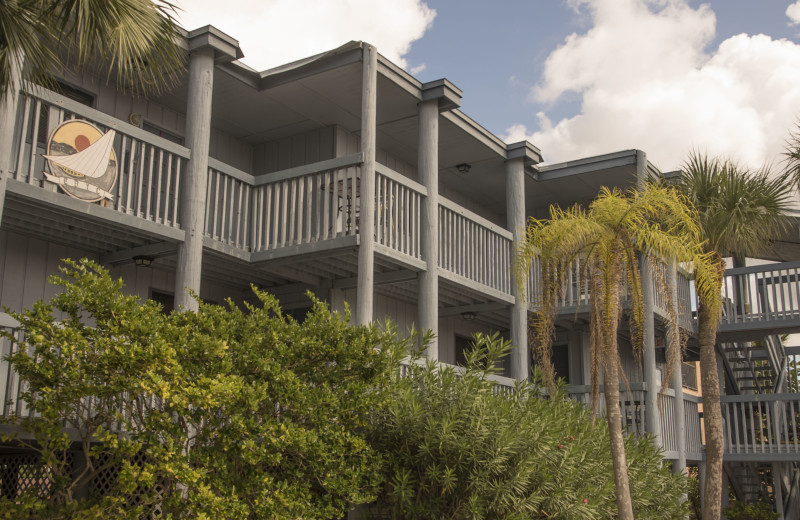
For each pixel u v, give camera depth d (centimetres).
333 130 1297
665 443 1431
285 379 701
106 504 618
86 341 612
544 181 1534
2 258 961
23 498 609
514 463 851
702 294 1070
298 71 1112
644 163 1430
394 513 844
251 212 1077
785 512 1711
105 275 653
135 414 681
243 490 682
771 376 1892
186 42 991
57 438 612
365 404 742
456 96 1188
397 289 1343
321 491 820
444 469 835
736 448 1597
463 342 1617
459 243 1232
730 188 1065
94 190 849
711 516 1048
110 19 588
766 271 1552
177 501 641
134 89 1120
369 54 1060
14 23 579
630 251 877
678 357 925
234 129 1311
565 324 1573
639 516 1043
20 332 793
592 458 968
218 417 696
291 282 1223
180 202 1144
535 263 1394
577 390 1475
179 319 714
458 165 1473
